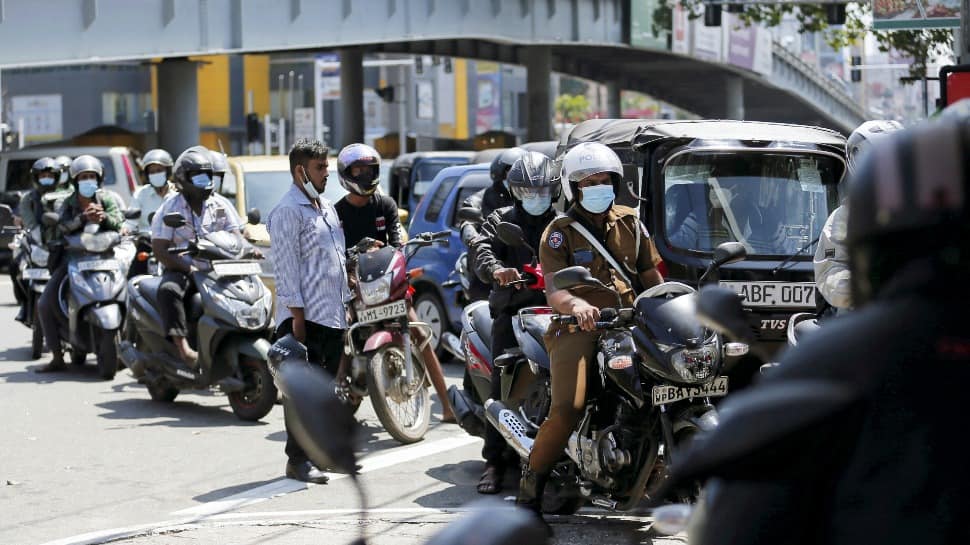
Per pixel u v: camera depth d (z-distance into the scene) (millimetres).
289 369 4312
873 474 3020
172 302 18234
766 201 16234
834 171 16391
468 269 17312
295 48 53375
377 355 15266
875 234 3150
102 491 13656
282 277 14141
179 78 63125
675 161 16234
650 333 10195
